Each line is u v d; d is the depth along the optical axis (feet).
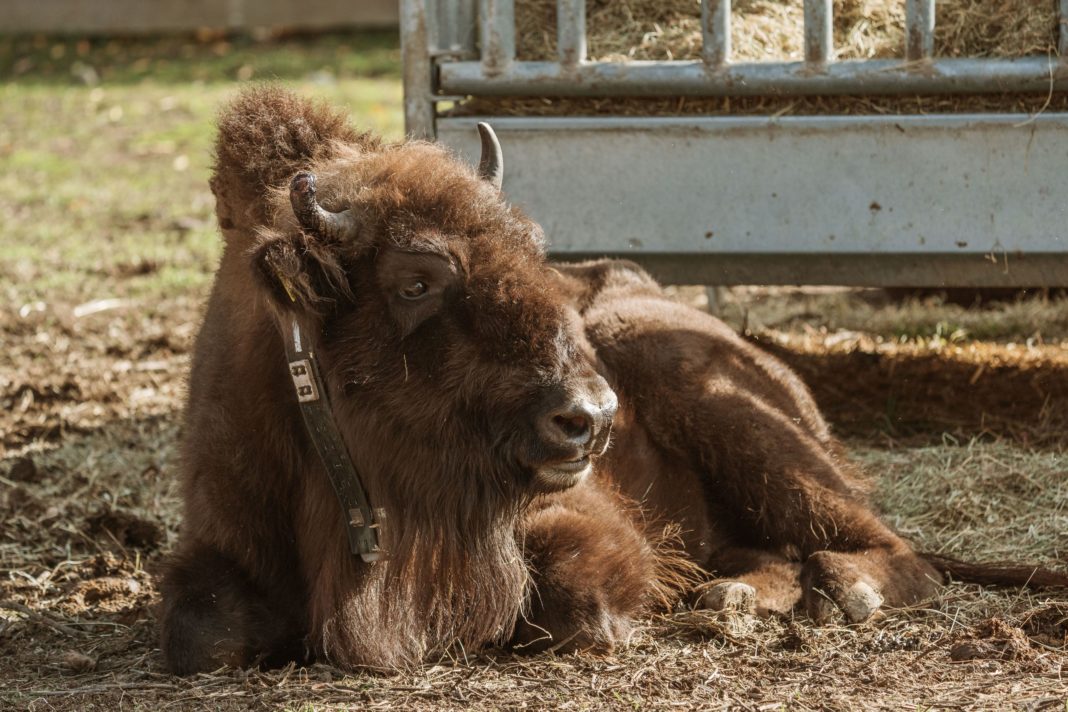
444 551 32.60
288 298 30.40
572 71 49.75
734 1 53.06
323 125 35.32
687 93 49.19
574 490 37.19
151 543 45.83
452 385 30.96
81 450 54.95
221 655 33.32
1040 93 47.80
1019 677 30.99
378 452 32.09
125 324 74.49
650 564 37.58
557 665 33.42
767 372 43.45
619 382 41.91
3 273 85.56
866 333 69.15
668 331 42.24
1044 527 43.52
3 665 35.45
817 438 43.21
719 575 41.04
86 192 109.40
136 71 159.53
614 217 49.98
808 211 48.57
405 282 30.68
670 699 30.58
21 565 43.83
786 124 48.06
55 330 73.46
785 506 40.47
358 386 31.60
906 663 32.55
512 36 50.37
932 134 47.16
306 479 33.81
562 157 49.96
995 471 48.34
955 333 66.59
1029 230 47.09
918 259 49.11
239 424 34.04
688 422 41.19
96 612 39.73
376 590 34.04
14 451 56.24
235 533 34.47
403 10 51.39
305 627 34.86
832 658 33.22
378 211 31.09
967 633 33.83
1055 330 68.18
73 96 146.82
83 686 33.06
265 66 158.92
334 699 31.19
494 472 31.50
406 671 33.58
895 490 47.47
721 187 49.01
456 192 31.27
